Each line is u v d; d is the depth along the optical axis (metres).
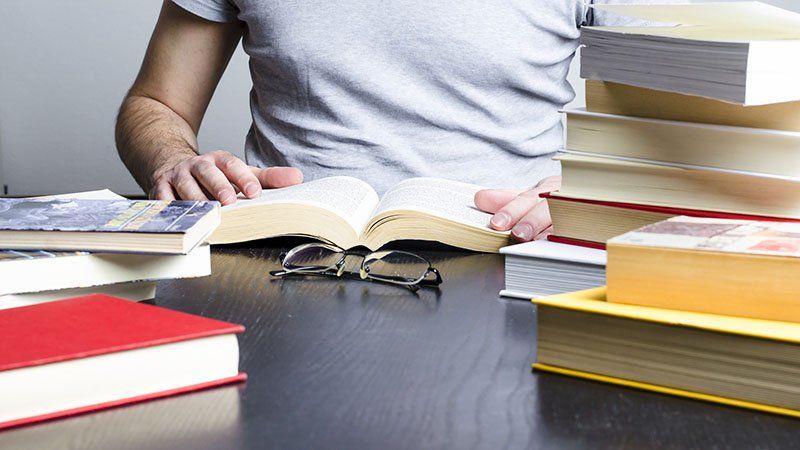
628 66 0.92
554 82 1.86
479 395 0.69
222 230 1.26
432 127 1.76
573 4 1.80
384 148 1.75
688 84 0.85
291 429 0.63
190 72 1.92
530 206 1.25
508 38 1.75
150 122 1.83
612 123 0.97
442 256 1.23
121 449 0.60
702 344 0.66
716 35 0.86
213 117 3.58
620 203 0.96
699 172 0.92
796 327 0.64
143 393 0.68
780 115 0.88
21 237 0.92
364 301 0.99
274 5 1.75
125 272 0.93
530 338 0.84
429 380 0.73
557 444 0.60
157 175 1.51
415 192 1.34
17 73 3.63
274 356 0.79
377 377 0.73
